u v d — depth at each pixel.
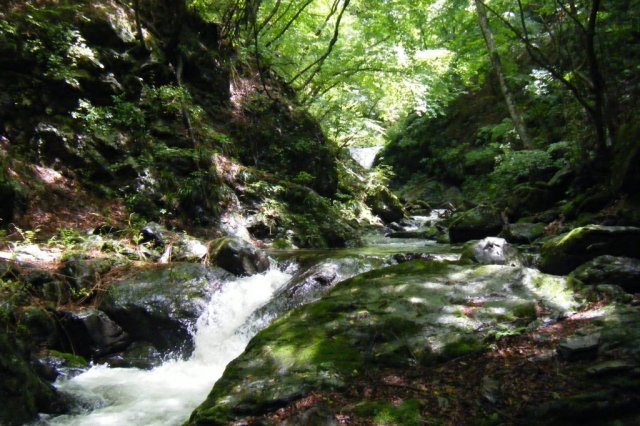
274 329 4.65
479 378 3.56
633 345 3.42
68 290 6.16
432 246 9.52
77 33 9.34
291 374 3.89
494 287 4.88
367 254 7.54
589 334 3.67
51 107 8.72
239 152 11.54
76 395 4.73
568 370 3.41
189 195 9.34
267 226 10.05
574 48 10.49
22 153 8.08
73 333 5.73
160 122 10.16
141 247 7.46
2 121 8.05
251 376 3.99
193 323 6.09
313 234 10.38
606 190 7.74
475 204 14.37
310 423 3.32
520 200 9.59
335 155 15.19
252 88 13.11
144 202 8.73
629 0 9.81
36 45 8.73
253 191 10.52
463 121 19.75
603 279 4.90
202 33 12.37
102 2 10.40
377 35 14.97
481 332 4.15
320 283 6.39
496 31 13.63
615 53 9.52
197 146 10.09
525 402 3.18
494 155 15.94
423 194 18.80
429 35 16.77
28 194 7.58
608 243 5.47
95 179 8.73
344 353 4.09
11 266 5.91
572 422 2.99
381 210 15.23
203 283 6.56
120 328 6.01
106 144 9.01
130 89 10.00
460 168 18.05
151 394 4.85
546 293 4.70
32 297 5.78
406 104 16.61
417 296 4.77
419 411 3.30
